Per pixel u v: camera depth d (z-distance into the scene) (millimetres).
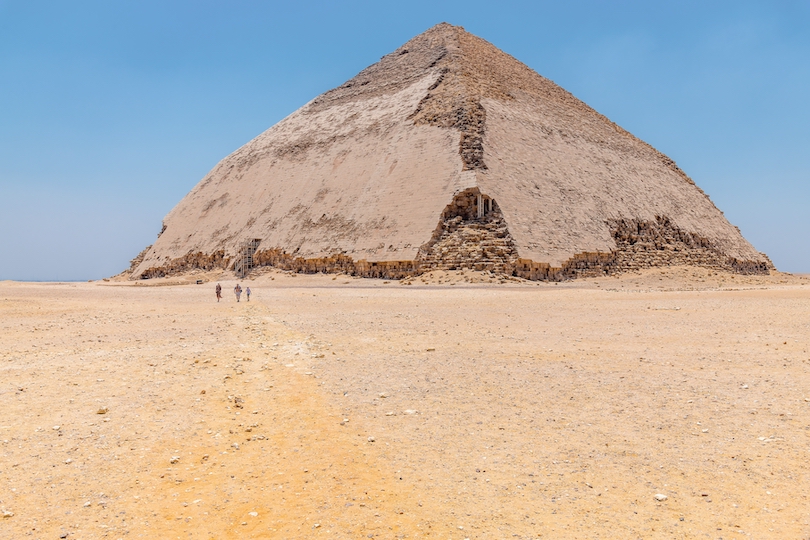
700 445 9648
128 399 12781
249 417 11555
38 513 7812
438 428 10695
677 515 7531
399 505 7941
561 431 10453
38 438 10375
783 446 9453
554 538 7082
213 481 8766
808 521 7273
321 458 9461
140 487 8555
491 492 8227
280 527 7492
